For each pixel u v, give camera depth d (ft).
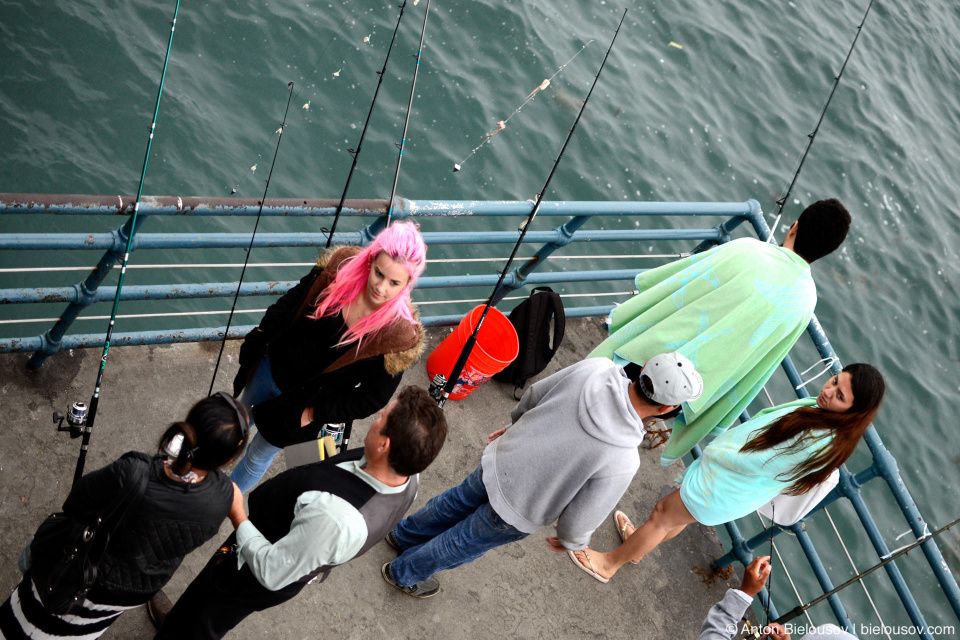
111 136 23.07
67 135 22.52
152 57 24.66
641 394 9.41
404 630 11.39
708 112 34.24
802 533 13.39
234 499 8.10
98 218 22.12
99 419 11.94
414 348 9.09
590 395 9.48
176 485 7.15
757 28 39.65
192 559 10.86
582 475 9.46
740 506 11.38
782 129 35.91
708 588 13.98
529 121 28.99
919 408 30.12
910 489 28.19
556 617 12.46
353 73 27.17
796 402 11.27
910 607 12.39
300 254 23.71
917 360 31.45
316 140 25.53
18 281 20.53
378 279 8.45
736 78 36.45
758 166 33.78
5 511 10.62
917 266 34.50
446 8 30.17
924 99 43.65
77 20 24.09
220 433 6.88
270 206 11.07
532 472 9.70
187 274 21.79
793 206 33.01
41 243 10.16
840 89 39.14
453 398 14.17
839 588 10.73
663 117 32.63
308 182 24.73
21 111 22.22
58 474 11.23
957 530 27.66
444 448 13.64
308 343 9.22
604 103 31.17
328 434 10.41
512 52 30.45
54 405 11.84
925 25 48.55
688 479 11.86
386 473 7.57
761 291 11.28
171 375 12.82
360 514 7.46
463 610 11.93
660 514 12.23
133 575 7.46
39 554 7.43
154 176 23.07
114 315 8.96
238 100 25.29
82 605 7.54
